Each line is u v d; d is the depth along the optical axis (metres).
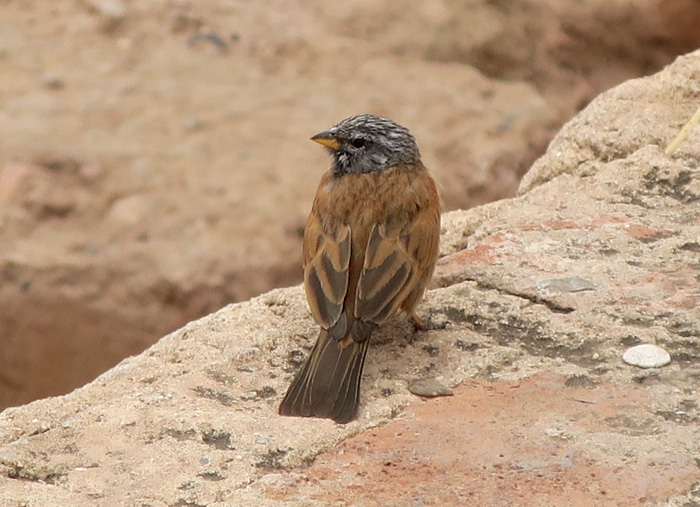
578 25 32.12
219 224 23.28
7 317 21.16
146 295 21.80
